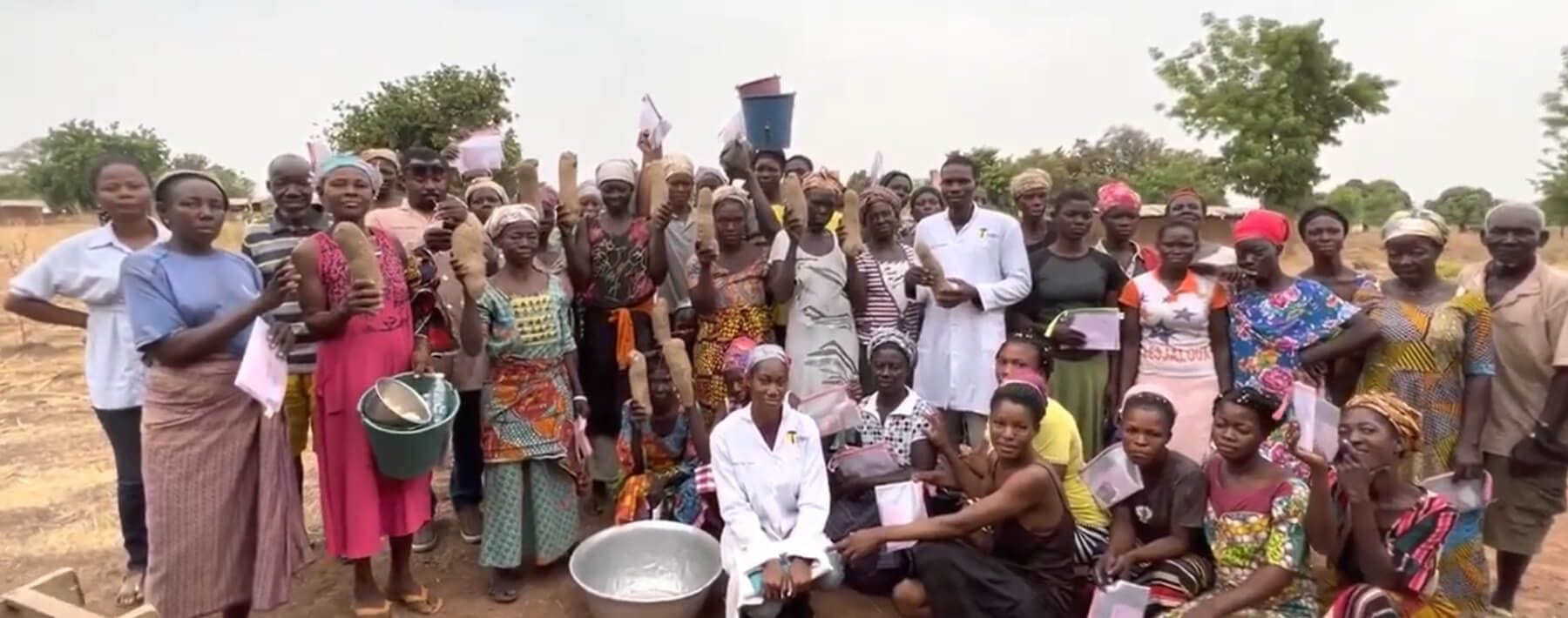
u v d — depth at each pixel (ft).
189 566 12.09
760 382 14.34
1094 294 17.90
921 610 14.32
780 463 14.49
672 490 16.74
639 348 18.07
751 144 20.97
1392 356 14.65
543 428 15.43
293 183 15.10
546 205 20.44
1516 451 14.44
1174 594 13.06
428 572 16.70
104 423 14.61
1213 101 115.44
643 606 13.56
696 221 16.75
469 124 74.23
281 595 12.57
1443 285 15.16
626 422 16.85
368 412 13.05
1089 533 14.75
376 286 12.32
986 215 18.31
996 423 13.69
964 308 17.98
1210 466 13.35
